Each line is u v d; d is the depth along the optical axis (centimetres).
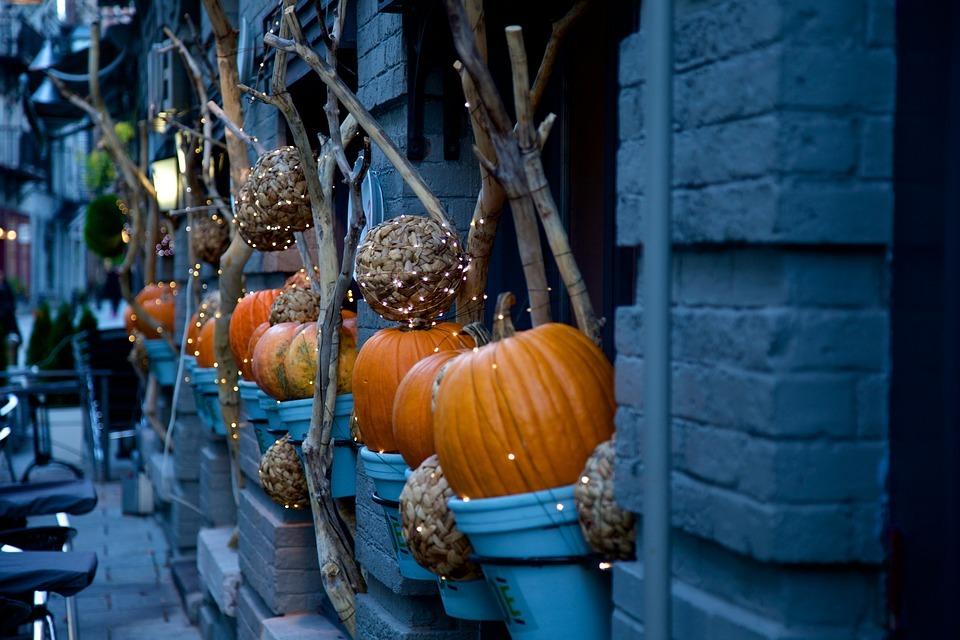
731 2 249
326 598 648
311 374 525
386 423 409
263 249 553
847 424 241
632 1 347
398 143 472
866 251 242
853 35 238
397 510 402
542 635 311
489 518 304
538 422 303
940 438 227
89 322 2008
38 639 572
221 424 800
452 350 382
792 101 235
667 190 255
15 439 1656
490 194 401
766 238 236
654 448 258
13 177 4934
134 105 1722
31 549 719
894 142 240
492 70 443
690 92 264
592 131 403
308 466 513
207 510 937
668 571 259
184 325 1132
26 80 1925
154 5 1245
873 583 245
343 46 525
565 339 318
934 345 229
